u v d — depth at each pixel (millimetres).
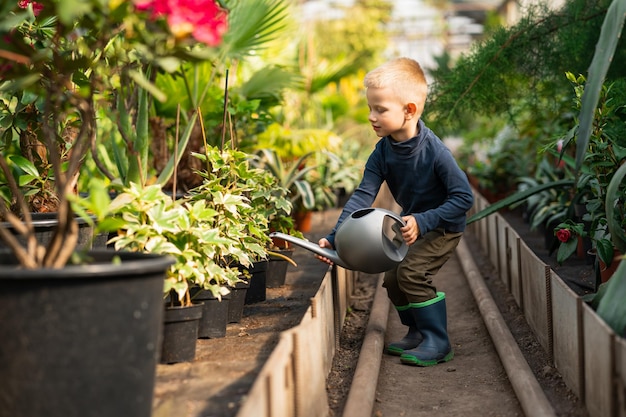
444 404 2865
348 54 15219
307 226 6473
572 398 2729
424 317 3389
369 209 3234
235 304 3400
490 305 4145
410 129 3322
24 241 3033
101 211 2098
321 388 2701
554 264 4828
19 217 3471
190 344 2770
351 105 11039
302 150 6406
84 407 1922
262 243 3557
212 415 2215
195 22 2031
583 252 4953
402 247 3340
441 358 3389
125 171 4160
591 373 2473
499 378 3154
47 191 3689
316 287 4254
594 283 4152
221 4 2494
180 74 4262
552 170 5961
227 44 4152
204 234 2789
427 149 3316
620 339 2193
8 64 2260
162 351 2736
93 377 1926
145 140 3721
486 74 4980
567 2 4754
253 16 4480
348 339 3742
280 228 4297
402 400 2920
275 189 4031
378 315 3939
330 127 8992
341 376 3127
